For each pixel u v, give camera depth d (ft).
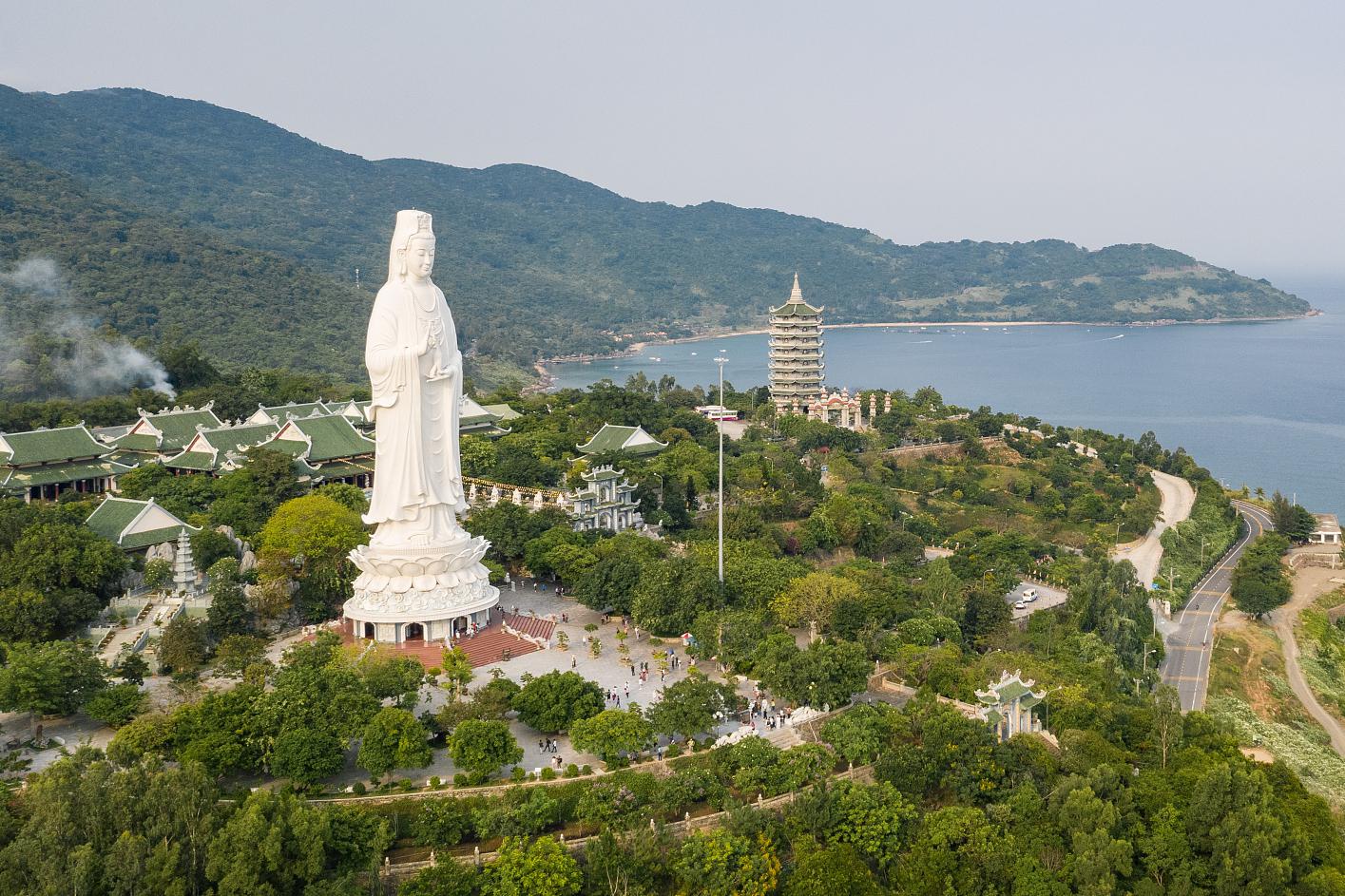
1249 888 305.94
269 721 313.73
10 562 409.69
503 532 488.44
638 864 287.89
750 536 549.54
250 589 431.84
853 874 292.40
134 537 462.19
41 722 342.03
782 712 367.45
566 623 443.73
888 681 403.34
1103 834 309.22
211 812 274.98
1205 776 327.06
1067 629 494.59
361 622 411.95
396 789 311.06
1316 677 592.19
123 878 254.88
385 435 409.69
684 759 334.24
